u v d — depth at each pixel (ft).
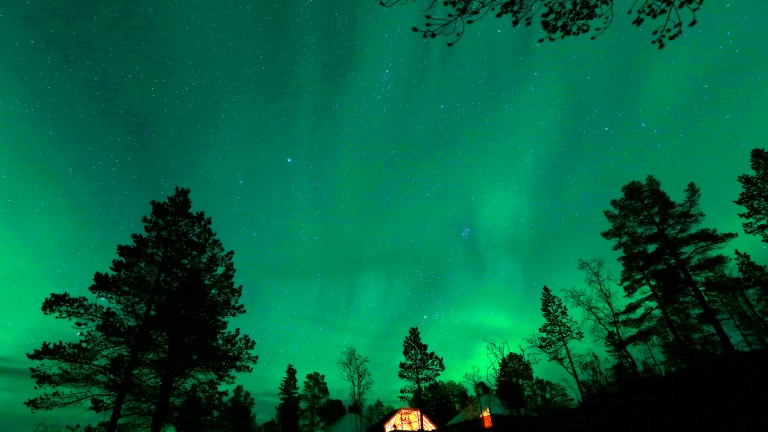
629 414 43.32
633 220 85.10
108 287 54.44
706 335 87.25
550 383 138.31
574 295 100.22
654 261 78.74
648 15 15.56
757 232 68.18
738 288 73.87
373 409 189.78
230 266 66.44
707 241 75.46
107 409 49.19
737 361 46.32
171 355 55.26
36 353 47.09
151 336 54.90
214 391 57.72
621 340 83.92
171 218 64.34
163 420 53.01
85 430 47.75
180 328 55.42
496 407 104.53
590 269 100.07
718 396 37.78
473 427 109.09
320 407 182.50
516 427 70.44
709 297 78.23
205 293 59.77
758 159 68.49
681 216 78.69
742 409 33.12
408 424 134.82
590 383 90.27
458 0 15.38
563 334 114.73
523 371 93.66
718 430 30.99
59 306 50.52
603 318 94.84
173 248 62.08
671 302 77.00
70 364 49.14
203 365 56.75
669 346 84.38
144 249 59.72
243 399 151.74
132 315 56.08
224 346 59.57
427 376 142.82
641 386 53.11
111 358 51.55
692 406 38.06
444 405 167.43
